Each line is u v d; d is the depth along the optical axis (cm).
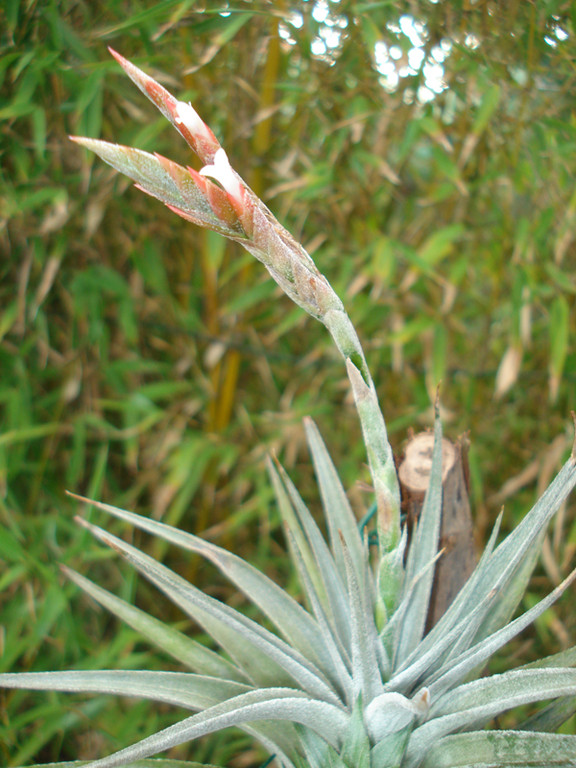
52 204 53
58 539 61
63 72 48
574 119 51
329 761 28
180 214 26
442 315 58
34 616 51
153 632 32
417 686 29
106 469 64
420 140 57
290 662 28
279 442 61
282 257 27
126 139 56
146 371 64
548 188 53
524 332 51
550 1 43
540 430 64
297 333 67
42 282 53
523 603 60
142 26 47
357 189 58
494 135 53
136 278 61
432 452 34
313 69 52
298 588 55
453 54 49
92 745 53
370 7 43
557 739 26
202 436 62
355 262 57
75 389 58
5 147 52
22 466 57
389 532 28
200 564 63
